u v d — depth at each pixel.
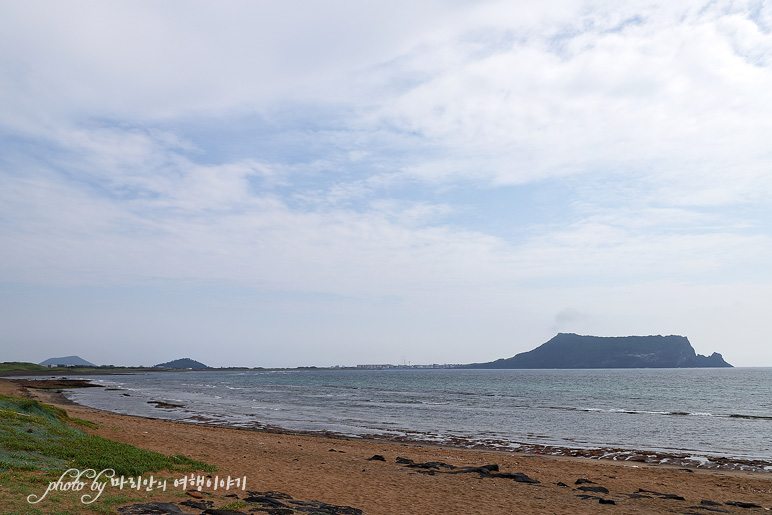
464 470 22.53
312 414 53.41
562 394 91.50
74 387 107.81
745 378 179.38
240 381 160.00
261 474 18.86
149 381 154.50
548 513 15.51
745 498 19.84
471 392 97.38
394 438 37.31
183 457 19.72
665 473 24.98
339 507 14.49
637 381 156.00
